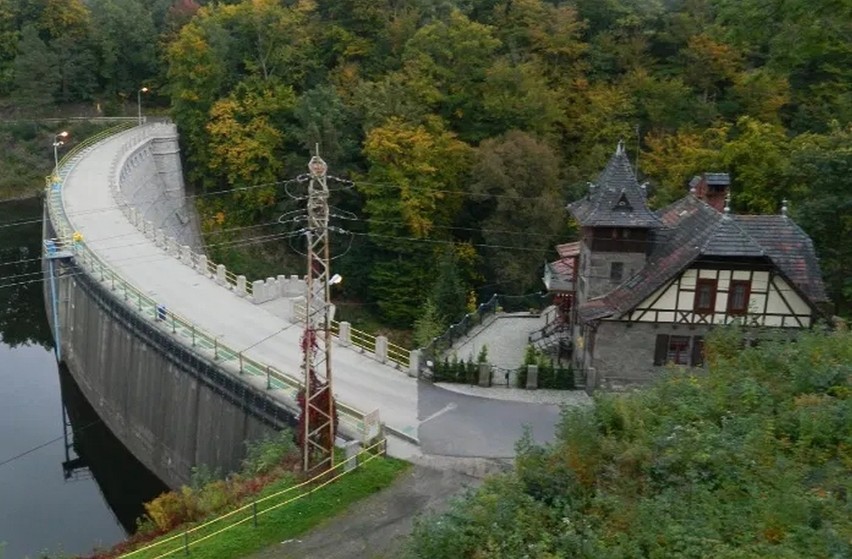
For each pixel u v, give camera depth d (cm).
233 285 5025
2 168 8856
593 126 7312
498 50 7869
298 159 7188
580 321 4050
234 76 7906
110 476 4381
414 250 6631
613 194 3859
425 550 1833
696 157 6169
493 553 1752
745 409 2072
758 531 1579
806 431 1875
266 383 3469
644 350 3691
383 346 3934
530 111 6962
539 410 3506
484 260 6631
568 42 7769
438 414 3409
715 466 1814
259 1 8100
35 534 3700
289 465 2900
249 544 2448
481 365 3741
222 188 7969
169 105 10275
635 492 1831
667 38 8112
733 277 3556
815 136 5728
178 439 3994
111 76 9925
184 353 3891
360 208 6956
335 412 2859
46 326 6475
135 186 7162
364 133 7019
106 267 4894
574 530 1742
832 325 3547
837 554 1427
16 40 9588
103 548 2923
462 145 6750
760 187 5525
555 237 6219
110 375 4647
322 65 7938
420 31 7344
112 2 10281
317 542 2473
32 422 4884
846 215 4303
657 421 2128
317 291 3844
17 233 8019
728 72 7694
